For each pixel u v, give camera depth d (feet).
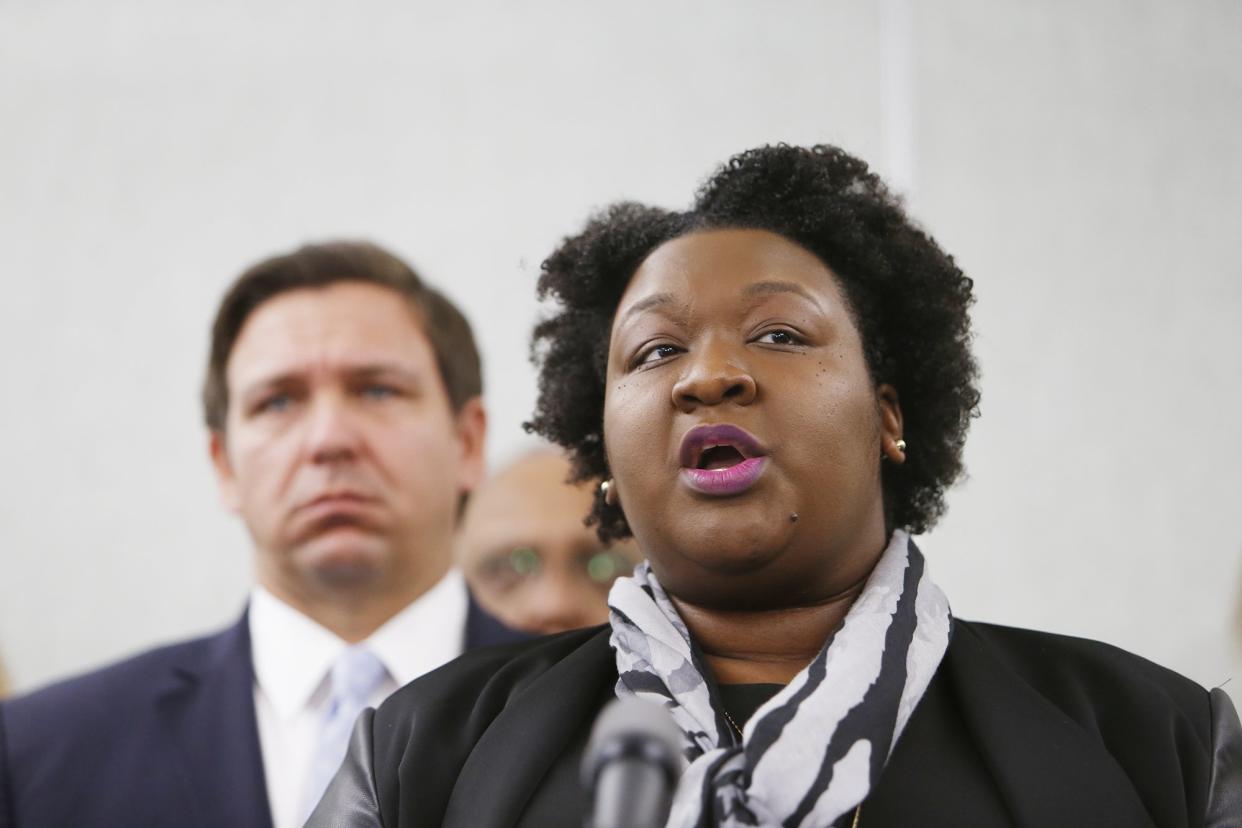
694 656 6.68
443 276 17.49
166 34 17.95
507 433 17.03
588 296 8.27
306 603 11.12
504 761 6.52
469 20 17.93
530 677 7.08
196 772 10.32
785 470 6.61
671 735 4.67
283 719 10.71
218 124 17.94
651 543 6.84
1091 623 14.29
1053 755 6.22
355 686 10.75
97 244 17.78
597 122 17.58
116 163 17.85
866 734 6.09
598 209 9.58
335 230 17.74
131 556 17.24
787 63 16.94
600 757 4.62
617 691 6.72
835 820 5.98
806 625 6.92
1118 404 14.73
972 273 15.03
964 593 14.29
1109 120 15.35
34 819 10.10
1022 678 6.77
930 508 8.18
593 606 12.21
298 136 17.89
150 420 17.53
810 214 7.58
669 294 7.07
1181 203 15.12
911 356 7.86
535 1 17.84
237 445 11.46
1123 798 6.12
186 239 17.80
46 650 16.98
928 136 15.43
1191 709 6.75
